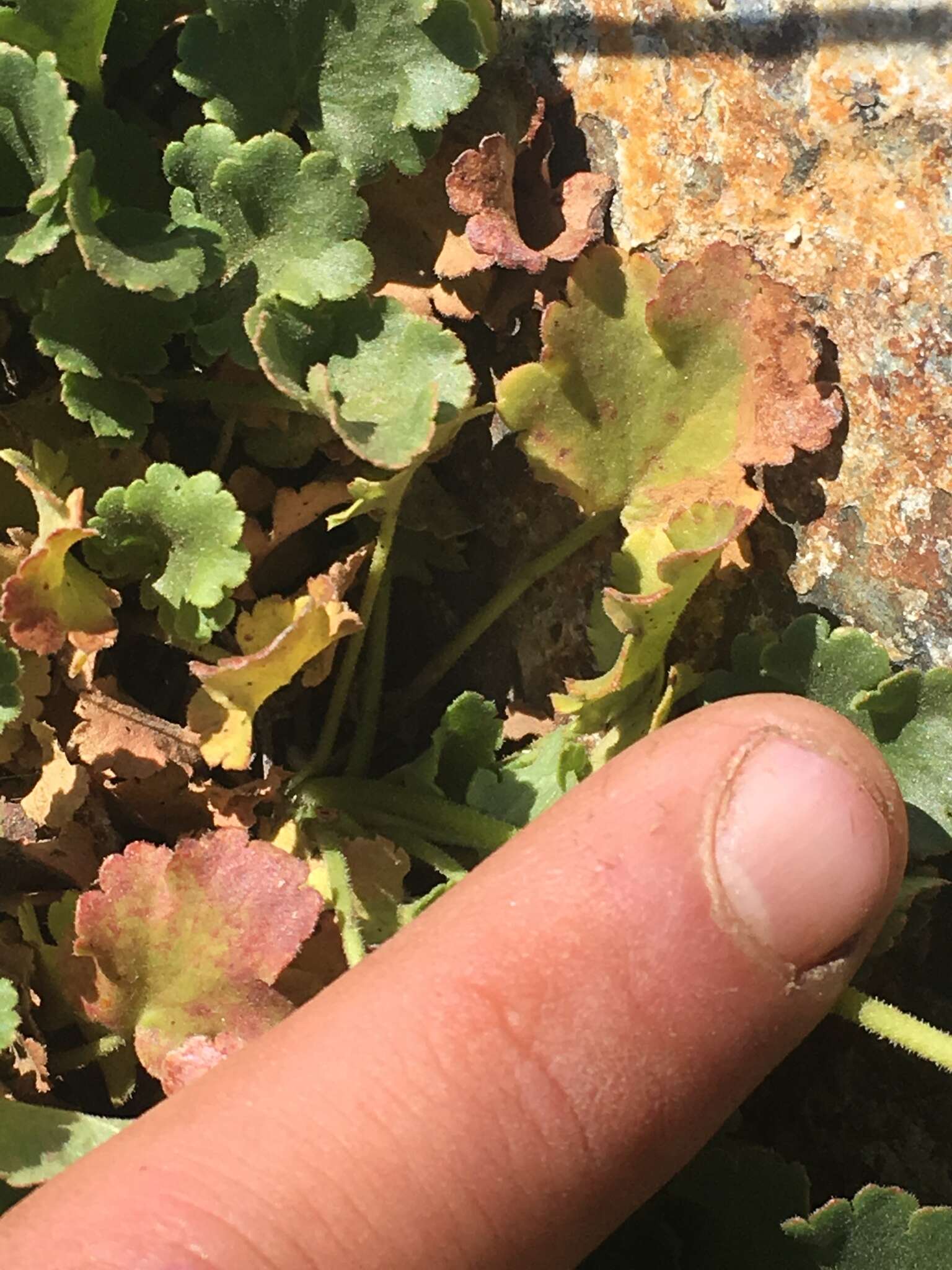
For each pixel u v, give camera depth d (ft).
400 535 0.42
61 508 0.35
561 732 0.41
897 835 0.32
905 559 0.37
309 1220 0.30
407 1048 0.31
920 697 0.37
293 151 0.37
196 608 0.38
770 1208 0.36
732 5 0.38
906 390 0.36
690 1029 0.31
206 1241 0.29
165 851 0.36
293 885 0.35
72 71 0.38
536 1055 0.31
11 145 0.37
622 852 0.32
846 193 0.37
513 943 0.31
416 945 0.32
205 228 0.37
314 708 0.43
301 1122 0.30
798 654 0.37
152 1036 0.36
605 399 0.38
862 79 0.37
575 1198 0.31
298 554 0.42
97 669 0.41
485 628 0.42
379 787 0.41
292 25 0.38
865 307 0.37
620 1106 0.31
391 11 0.38
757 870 0.31
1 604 0.36
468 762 0.41
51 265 0.38
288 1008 0.35
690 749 0.32
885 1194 0.36
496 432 0.42
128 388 0.38
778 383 0.37
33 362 0.41
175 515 0.37
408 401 0.37
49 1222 0.30
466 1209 0.30
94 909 0.36
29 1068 0.37
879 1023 0.36
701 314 0.37
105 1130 0.36
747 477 0.38
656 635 0.37
